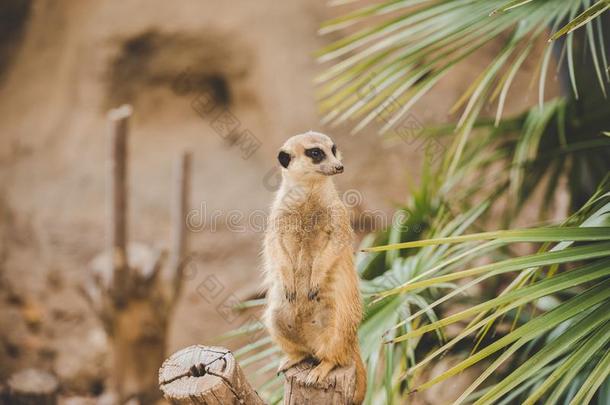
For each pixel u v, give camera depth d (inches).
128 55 604.4
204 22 596.7
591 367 212.5
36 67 642.8
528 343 272.2
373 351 239.1
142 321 417.7
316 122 560.4
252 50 587.5
